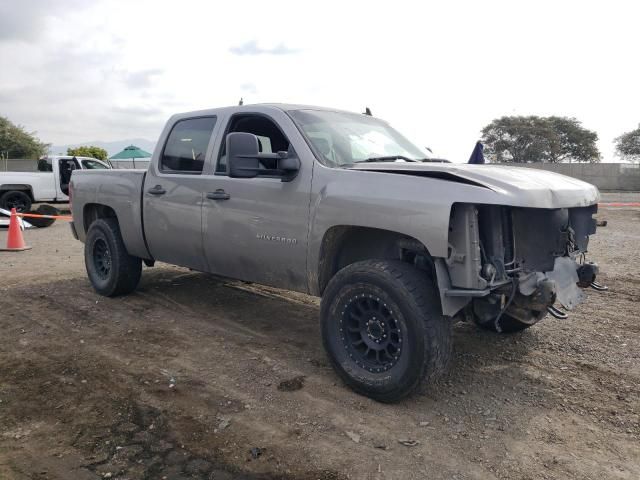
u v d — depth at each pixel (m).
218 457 3.00
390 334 3.55
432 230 3.28
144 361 4.35
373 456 2.99
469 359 4.38
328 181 3.86
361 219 3.61
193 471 2.87
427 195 3.34
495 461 2.95
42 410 3.55
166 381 3.97
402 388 3.46
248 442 3.14
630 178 31.62
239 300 6.14
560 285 3.65
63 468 2.90
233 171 3.86
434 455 3.00
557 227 3.61
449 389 3.84
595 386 3.88
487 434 3.23
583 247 4.11
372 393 3.60
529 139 52.34
